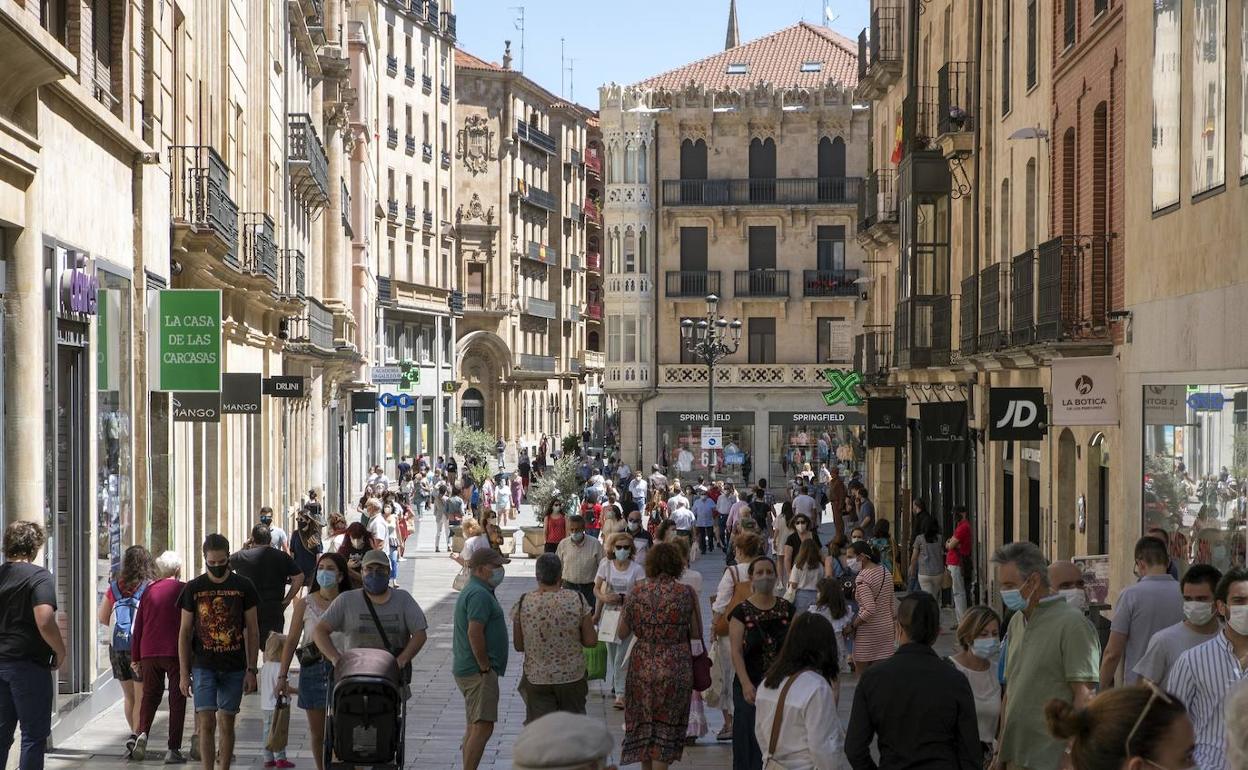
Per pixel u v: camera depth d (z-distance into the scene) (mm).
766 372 67938
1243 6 14344
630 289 68312
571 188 107375
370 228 70562
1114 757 4516
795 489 47688
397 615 12211
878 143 41031
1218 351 15062
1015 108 25656
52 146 15781
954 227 30531
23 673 11281
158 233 21625
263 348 36688
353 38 65312
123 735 15859
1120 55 19125
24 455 14719
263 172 36438
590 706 17938
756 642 12141
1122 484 18812
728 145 68562
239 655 12992
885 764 8102
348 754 11344
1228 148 14836
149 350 20359
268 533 17234
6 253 14633
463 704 18234
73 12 17047
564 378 105438
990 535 26969
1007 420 21547
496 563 12977
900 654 8188
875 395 40031
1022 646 9109
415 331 83312
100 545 17984
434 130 85938
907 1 35781
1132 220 18438
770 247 68688
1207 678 8195
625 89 68438
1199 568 8883
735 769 12727
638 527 24516
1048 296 21250
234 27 31375
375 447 75250
